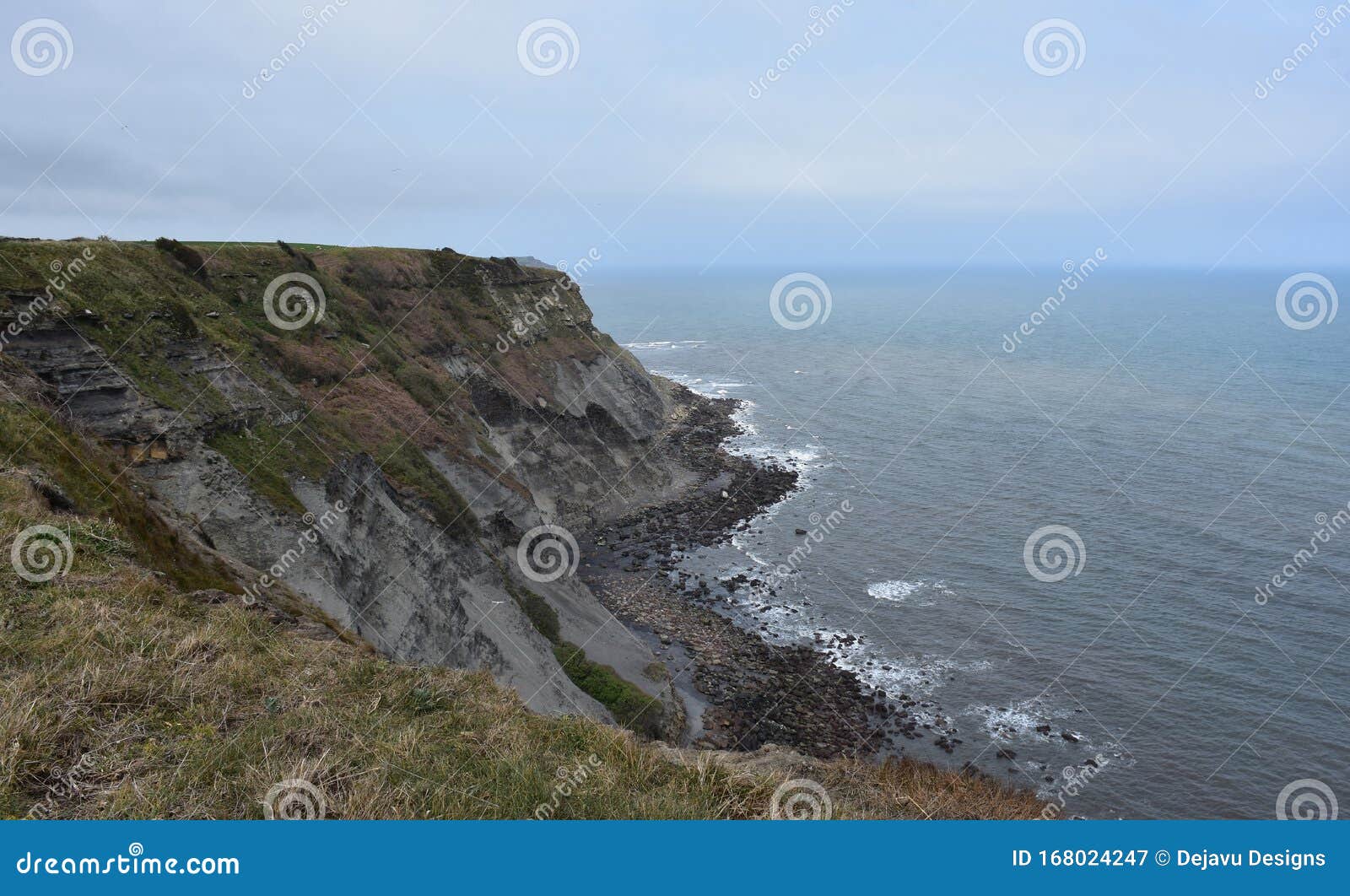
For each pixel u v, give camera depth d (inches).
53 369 957.2
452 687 479.2
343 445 1245.1
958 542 2075.5
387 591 1110.4
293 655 467.8
